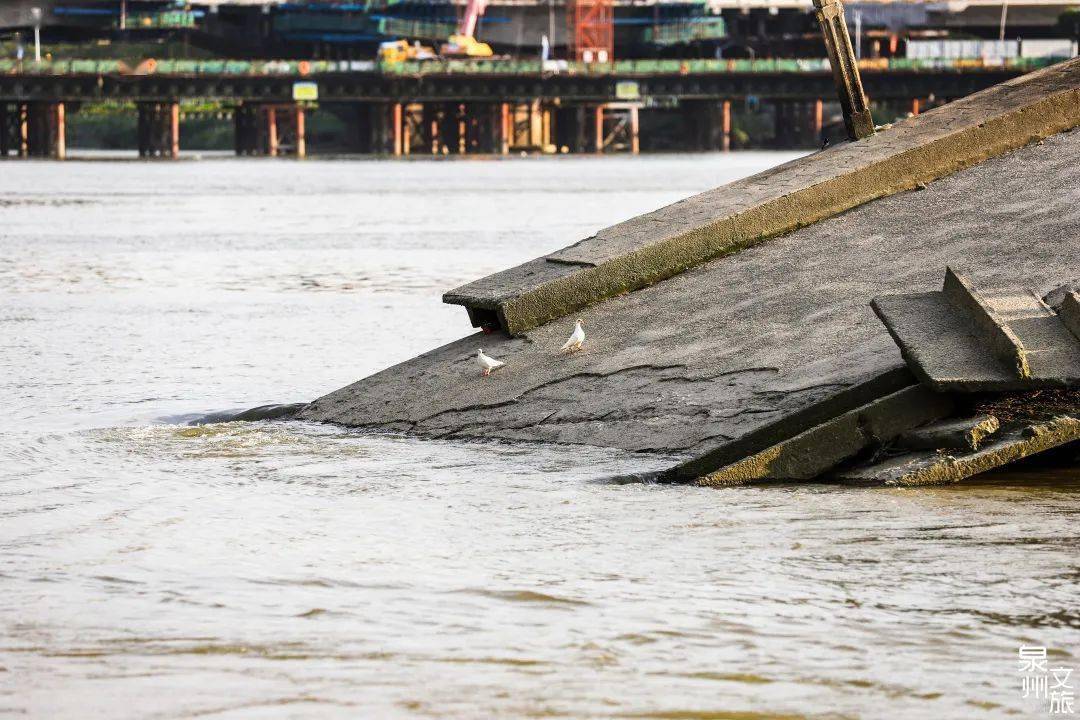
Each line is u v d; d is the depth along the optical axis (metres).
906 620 48.03
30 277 193.62
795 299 82.12
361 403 86.44
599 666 44.31
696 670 43.97
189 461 74.75
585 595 50.75
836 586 51.44
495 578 52.81
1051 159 92.94
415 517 62.09
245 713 41.06
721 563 54.41
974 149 94.62
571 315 86.75
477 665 44.38
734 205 91.62
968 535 57.56
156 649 45.75
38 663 44.62
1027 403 66.75
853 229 89.31
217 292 173.62
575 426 76.56
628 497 65.12
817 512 61.53
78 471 72.19
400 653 45.38
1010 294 70.44
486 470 71.00
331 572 53.69
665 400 75.88
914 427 67.44
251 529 60.12
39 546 57.50
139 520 61.69
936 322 69.19
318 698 42.03
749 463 67.56
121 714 41.06
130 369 110.75
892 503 62.59
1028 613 48.66
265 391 100.38
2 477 70.81
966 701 41.81
